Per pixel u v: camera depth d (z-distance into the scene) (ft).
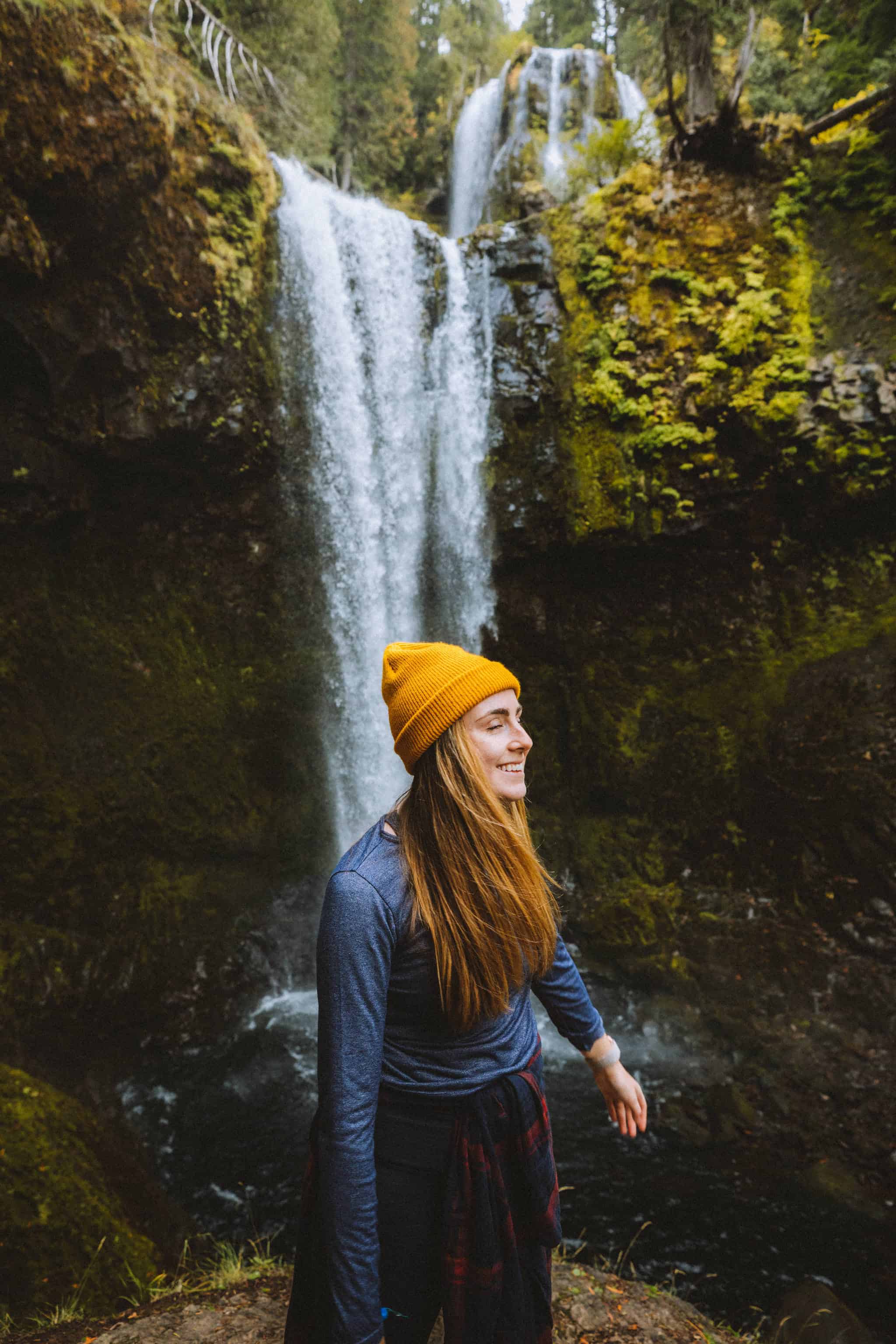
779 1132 17.67
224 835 26.11
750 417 26.89
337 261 28.71
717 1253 14.38
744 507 27.86
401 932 3.70
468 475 30.07
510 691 4.12
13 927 21.06
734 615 28.81
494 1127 3.82
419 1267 3.72
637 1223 15.20
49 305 21.71
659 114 45.16
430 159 63.16
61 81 20.20
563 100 53.36
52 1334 8.66
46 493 23.13
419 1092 3.75
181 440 25.04
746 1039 20.83
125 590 25.85
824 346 26.86
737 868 25.93
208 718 26.68
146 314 23.70
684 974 23.48
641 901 26.35
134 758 24.70
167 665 26.23
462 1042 3.83
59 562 24.45
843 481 26.40
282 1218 15.88
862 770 24.16
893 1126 17.35
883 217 27.78
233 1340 7.53
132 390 23.79
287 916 26.86
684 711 28.63
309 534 28.68
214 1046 22.06
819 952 22.82
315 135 43.96
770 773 26.03
